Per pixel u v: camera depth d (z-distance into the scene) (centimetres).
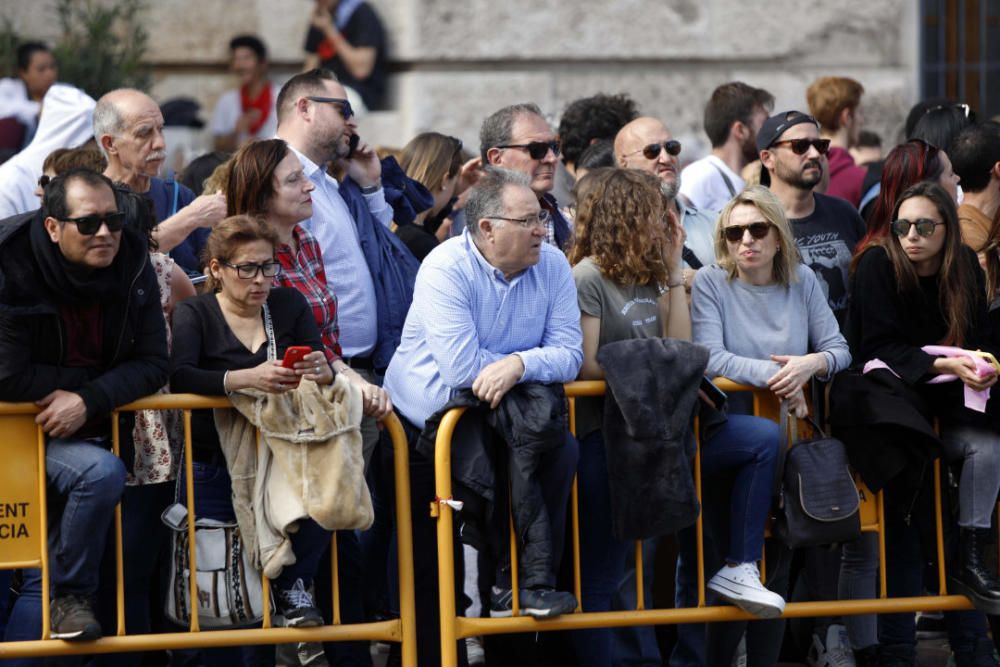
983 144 2180
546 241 2047
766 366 1823
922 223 1862
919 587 1919
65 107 2195
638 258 1822
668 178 2192
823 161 2239
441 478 1734
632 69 3250
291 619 1708
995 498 1856
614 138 2453
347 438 1684
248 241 1695
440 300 1756
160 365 1673
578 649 1841
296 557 1709
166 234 1842
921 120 2405
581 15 3209
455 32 3158
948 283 1873
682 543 1891
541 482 1748
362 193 2122
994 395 1842
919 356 1850
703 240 2152
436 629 1797
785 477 1809
